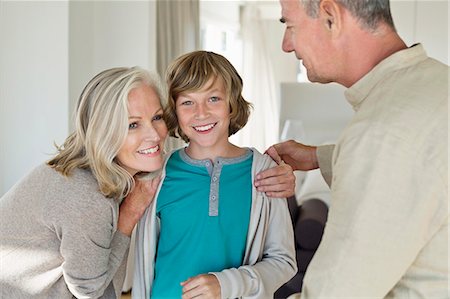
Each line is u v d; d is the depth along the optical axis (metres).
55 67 3.44
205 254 1.40
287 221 1.48
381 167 0.88
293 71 7.82
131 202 1.47
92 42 3.83
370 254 0.87
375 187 0.87
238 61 6.89
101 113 1.38
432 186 0.86
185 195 1.45
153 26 3.92
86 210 1.37
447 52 4.39
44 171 1.45
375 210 0.87
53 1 3.42
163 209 1.46
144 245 1.45
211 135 1.44
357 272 0.88
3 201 1.46
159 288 1.41
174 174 1.48
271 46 7.76
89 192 1.38
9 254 1.45
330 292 0.89
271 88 7.03
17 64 3.48
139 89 1.40
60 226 1.38
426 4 4.42
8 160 3.53
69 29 3.45
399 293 0.96
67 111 3.44
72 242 1.36
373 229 0.87
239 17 6.88
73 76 3.52
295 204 3.71
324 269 0.90
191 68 1.43
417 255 0.93
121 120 1.37
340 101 5.11
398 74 0.95
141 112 1.40
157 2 4.14
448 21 4.38
